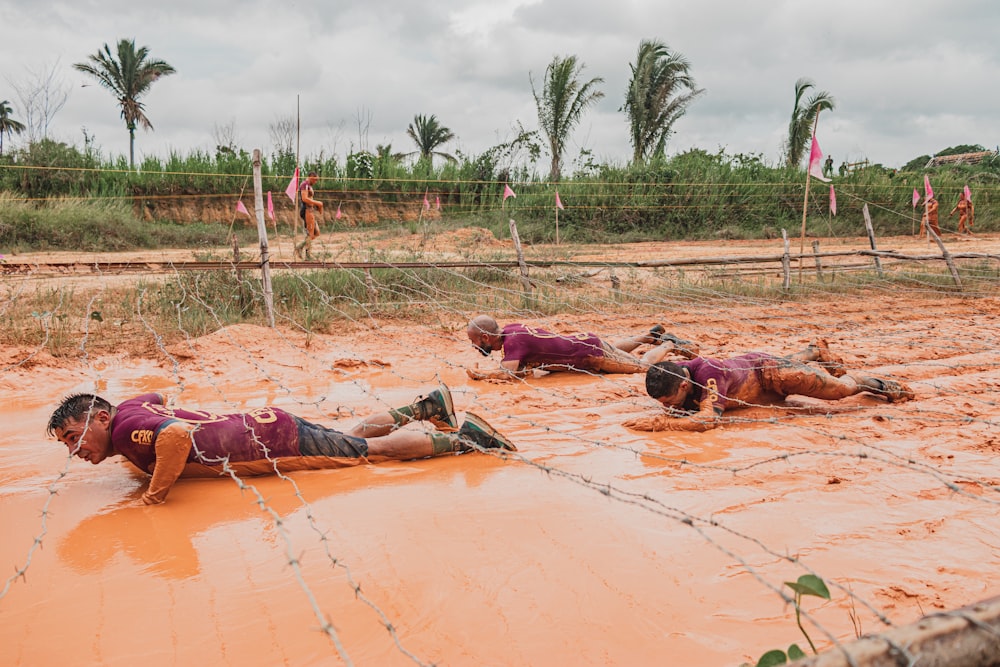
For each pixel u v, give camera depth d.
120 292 11.08
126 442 4.53
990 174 32.28
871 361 8.30
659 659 2.93
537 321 10.81
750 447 5.43
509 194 21.83
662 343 8.17
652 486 4.66
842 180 27.89
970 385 7.12
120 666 2.91
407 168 28.84
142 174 24.30
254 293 10.28
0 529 4.11
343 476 4.91
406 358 8.59
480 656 2.95
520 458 4.41
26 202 20.31
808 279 15.09
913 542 3.85
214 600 3.37
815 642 3.01
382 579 3.53
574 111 31.67
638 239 25.20
